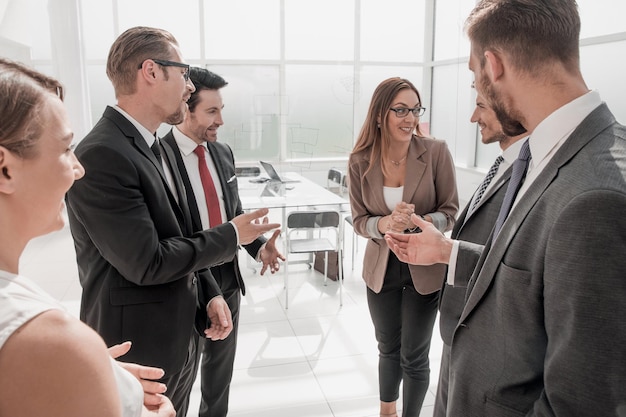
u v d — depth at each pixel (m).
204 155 1.94
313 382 2.67
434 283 1.92
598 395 0.68
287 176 5.42
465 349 0.97
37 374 0.49
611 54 4.69
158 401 0.86
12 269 0.58
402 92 1.96
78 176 0.67
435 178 2.06
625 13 4.50
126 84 1.36
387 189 2.08
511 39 0.81
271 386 2.63
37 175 0.59
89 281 1.39
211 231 1.43
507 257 0.85
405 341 2.05
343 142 6.64
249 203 4.19
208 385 2.07
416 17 6.79
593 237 0.67
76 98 5.27
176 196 1.65
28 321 0.50
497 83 0.87
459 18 6.98
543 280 0.77
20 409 0.49
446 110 7.31
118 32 5.65
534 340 0.83
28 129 0.56
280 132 6.44
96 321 1.37
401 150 2.05
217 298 1.63
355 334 3.27
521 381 0.86
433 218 1.94
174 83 1.39
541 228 0.79
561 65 0.80
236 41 6.15
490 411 0.91
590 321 0.68
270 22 6.18
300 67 6.38
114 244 1.24
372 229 2.00
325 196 4.48
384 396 2.19
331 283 4.23
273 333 3.28
